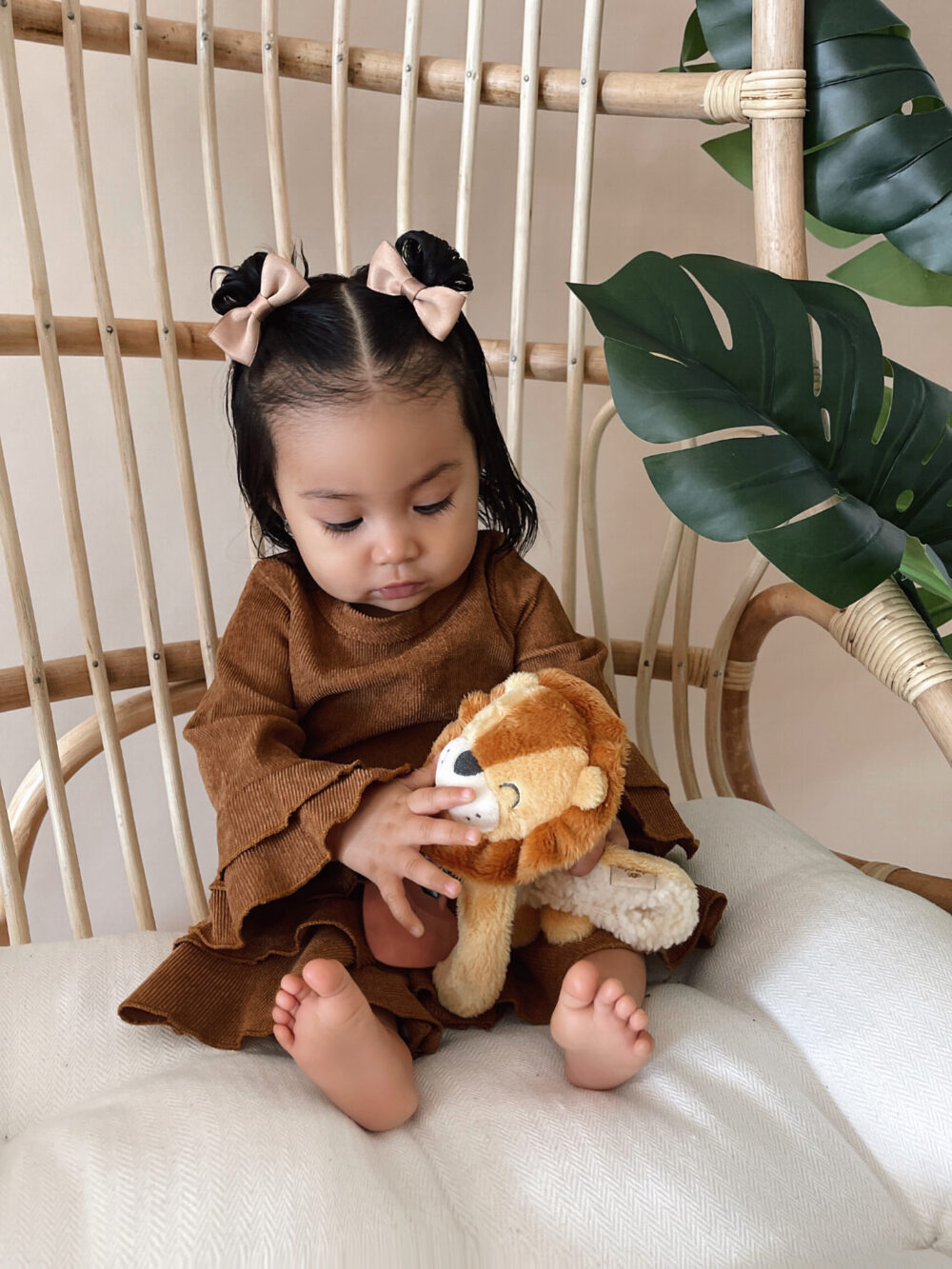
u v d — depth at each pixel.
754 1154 0.65
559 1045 0.76
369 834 0.76
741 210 1.41
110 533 1.29
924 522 0.86
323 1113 0.67
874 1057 0.73
